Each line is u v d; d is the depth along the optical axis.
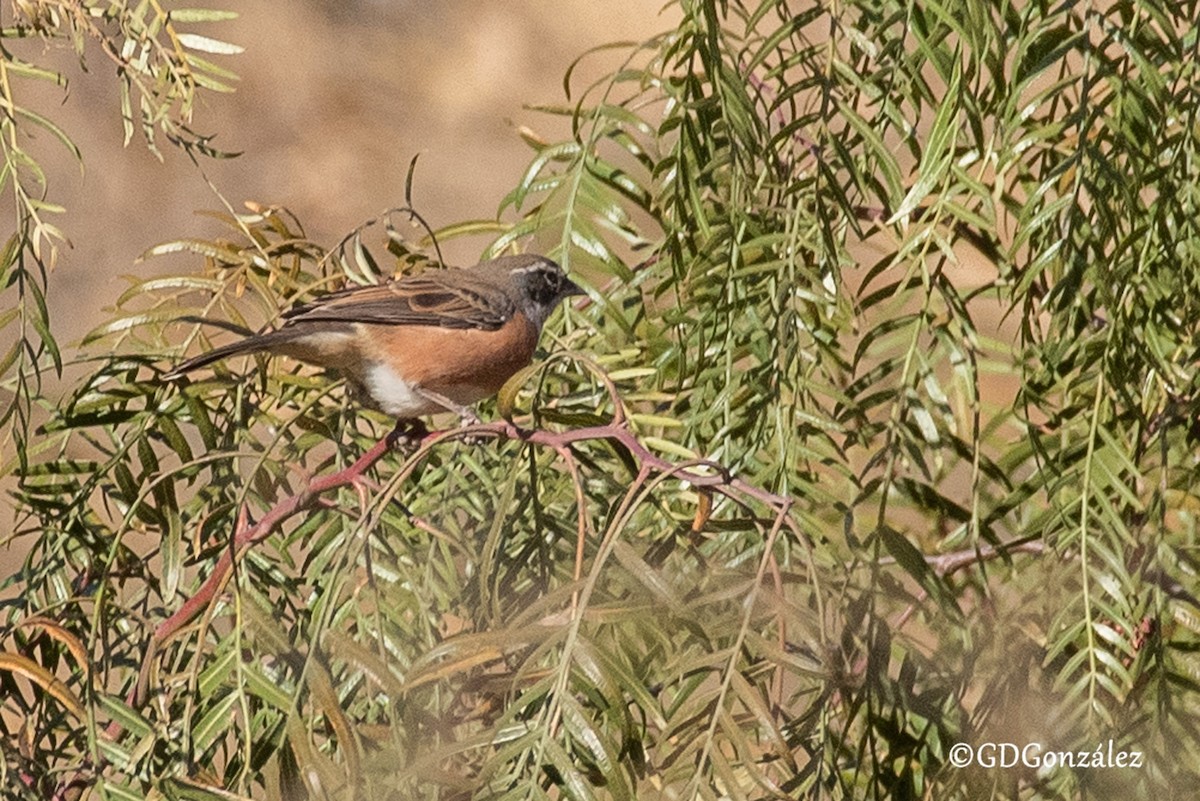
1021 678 7.75
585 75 24.64
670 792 6.02
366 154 23.91
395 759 6.53
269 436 9.75
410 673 6.40
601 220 9.23
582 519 6.46
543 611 6.37
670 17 24.75
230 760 7.34
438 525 8.19
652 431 8.53
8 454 10.66
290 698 6.87
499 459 8.54
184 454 8.33
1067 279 8.09
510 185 24.14
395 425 9.61
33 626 7.69
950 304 8.55
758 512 7.78
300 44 24.09
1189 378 8.30
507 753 6.00
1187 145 8.15
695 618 6.56
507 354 9.41
